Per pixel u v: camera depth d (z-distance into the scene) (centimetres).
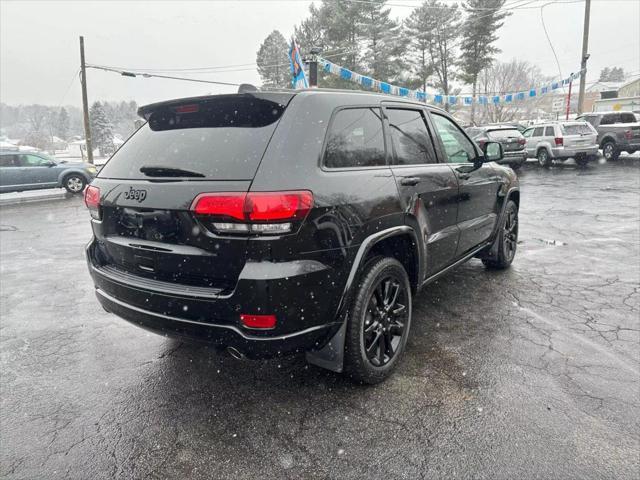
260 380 290
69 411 262
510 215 500
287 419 249
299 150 228
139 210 246
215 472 212
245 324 219
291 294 219
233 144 233
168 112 275
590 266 517
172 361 319
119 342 353
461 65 3678
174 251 233
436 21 3578
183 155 244
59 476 212
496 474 206
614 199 974
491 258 488
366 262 271
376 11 3325
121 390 283
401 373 293
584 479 201
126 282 254
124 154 285
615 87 6362
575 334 344
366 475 207
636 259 541
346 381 286
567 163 1839
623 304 402
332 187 234
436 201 330
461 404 258
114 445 232
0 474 213
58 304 446
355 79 1656
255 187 211
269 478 207
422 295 434
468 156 409
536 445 223
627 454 216
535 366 298
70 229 884
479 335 346
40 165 1438
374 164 277
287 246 216
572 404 255
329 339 251
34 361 324
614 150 1748
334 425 243
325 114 250
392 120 307
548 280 472
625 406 252
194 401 269
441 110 384
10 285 513
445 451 221
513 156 1553
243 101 245
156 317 242
